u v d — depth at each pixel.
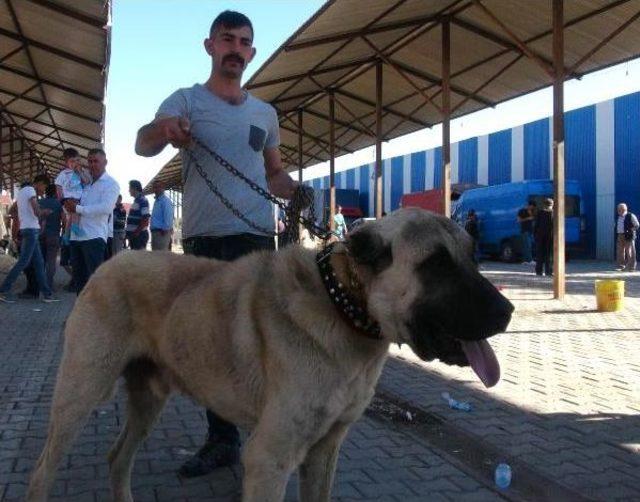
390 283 2.71
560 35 11.76
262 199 4.25
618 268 21.89
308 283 2.87
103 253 9.32
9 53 15.63
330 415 2.81
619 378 6.55
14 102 21.69
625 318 10.39
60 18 11.86
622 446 4.68
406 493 3.88
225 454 4.14
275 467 2.75
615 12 12.73
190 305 3.19
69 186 11.19
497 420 5.25
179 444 4.64
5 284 11.46
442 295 2.62
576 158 29.36
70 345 3.32
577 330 9.32
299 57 15.88
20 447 4.46
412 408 5.57
